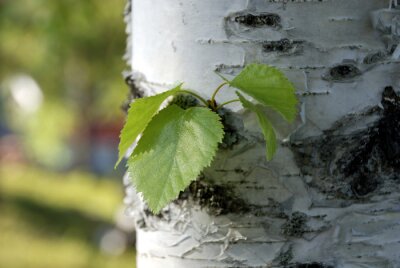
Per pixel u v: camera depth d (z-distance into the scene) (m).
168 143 0.54
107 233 2.58
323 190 0.56
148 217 0.59
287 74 0.56
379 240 0.57
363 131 0.56
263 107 0.56
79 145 4.29
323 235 0.57
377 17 0.56
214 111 0.56
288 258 0.57
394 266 0.57
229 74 0.56
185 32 0.57
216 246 0.57
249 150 0.56
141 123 0.54
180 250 0.58
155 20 0.58
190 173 0.54
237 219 0.57
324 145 0.56
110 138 4.29
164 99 0.54
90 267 2.33
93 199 3.43
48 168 4.25
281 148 0.56
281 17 0.56
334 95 0.56
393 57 0.56
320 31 0.56
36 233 2.77
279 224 0.57
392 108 0.57
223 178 0.57
